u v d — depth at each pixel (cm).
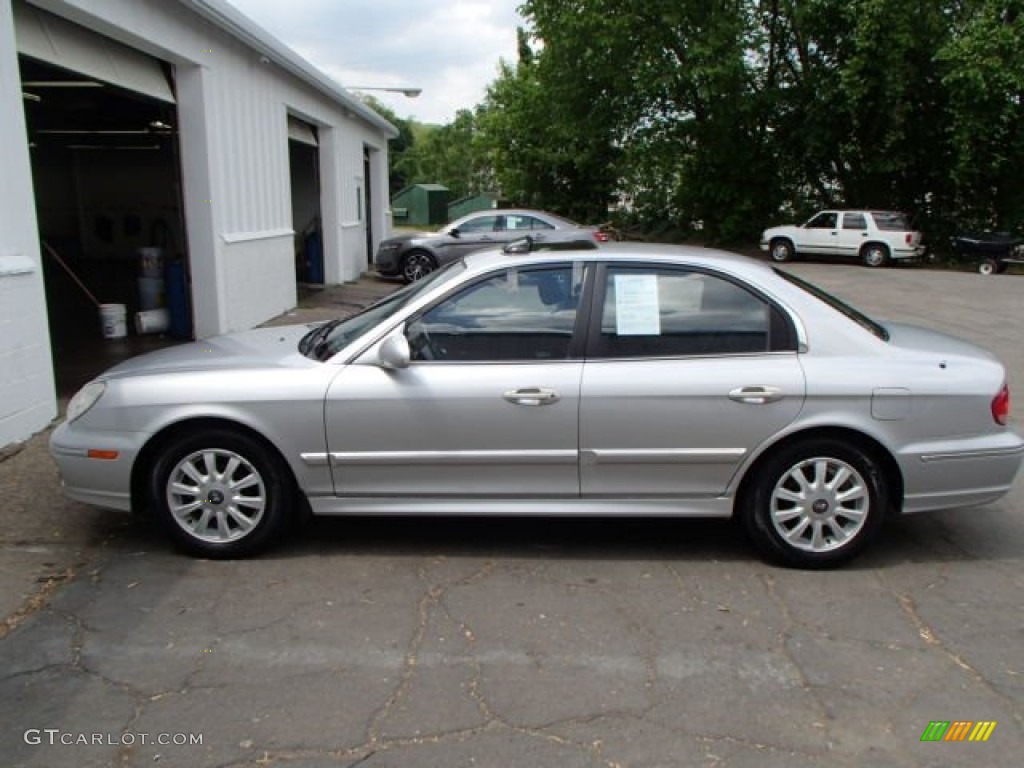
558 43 2934
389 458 418
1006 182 2662
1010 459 421
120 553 437
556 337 422
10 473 542
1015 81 2300
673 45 2802
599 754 281
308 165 1858
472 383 413
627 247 452
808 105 2833
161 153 1928
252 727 294
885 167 2702
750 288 425
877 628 367
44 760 276
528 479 422
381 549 447
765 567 429
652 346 420
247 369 427
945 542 465
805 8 2650
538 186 3656
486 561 433
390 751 281
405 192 5591
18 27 658
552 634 359
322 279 1731
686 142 3084
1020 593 403
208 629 360
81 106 1226
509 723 297
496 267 430
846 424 409
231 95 1052
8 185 588
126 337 1030
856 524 419
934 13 2520
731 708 307
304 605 383
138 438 418
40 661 334
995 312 1459
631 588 403
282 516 429
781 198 3106
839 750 285
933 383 412
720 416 411
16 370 594
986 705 312
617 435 414
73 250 1944
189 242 995
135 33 783
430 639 354
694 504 425
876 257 2531
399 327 424
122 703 307
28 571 414
